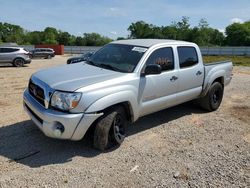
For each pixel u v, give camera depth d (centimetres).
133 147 508
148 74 527
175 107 765
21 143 502
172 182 404
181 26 9038
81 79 469
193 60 652
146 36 9481
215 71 713
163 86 565
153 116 683
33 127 577
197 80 660
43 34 10281
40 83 475
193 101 745
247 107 806
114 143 495
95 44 9150
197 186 397
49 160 448
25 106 532
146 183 399
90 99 442
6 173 405
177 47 612
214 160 475
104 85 461
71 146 497
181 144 532
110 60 559
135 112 517
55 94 440
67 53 5988
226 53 5831
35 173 409
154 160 464
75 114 435
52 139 521
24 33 10975
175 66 596
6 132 549
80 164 440
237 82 1287
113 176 412
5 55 1986
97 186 386
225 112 748
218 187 397
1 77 1329
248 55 5559
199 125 638
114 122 484
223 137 576
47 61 2950
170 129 605
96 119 465
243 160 480
